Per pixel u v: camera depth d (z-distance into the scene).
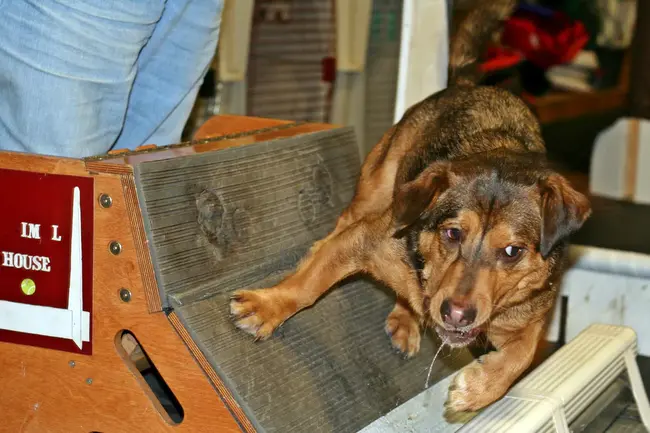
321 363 1.30
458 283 1.20
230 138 1.44
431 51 1.72
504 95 1.51
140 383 1.23
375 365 1.37
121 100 1.37
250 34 2.59
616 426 1.44
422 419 1.33
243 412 1.18
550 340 1.75
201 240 1.25
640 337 1.68
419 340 1.43
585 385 1.39
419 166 1.39
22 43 1.29
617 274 1.69
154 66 1.48
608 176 2.86
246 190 1.33
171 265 1.20
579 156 3.07
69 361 1.25
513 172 1.26
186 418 1.21
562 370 1.41
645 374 1.65
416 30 1.72
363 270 1.33
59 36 1.28
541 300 1.29
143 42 1.36
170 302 1.19
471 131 1.40
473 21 1.63
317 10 2.77
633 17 3.53
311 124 1.63
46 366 1.26
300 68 2.80
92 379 1.24
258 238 1.34
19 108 1.32
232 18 2.29
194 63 1.48
